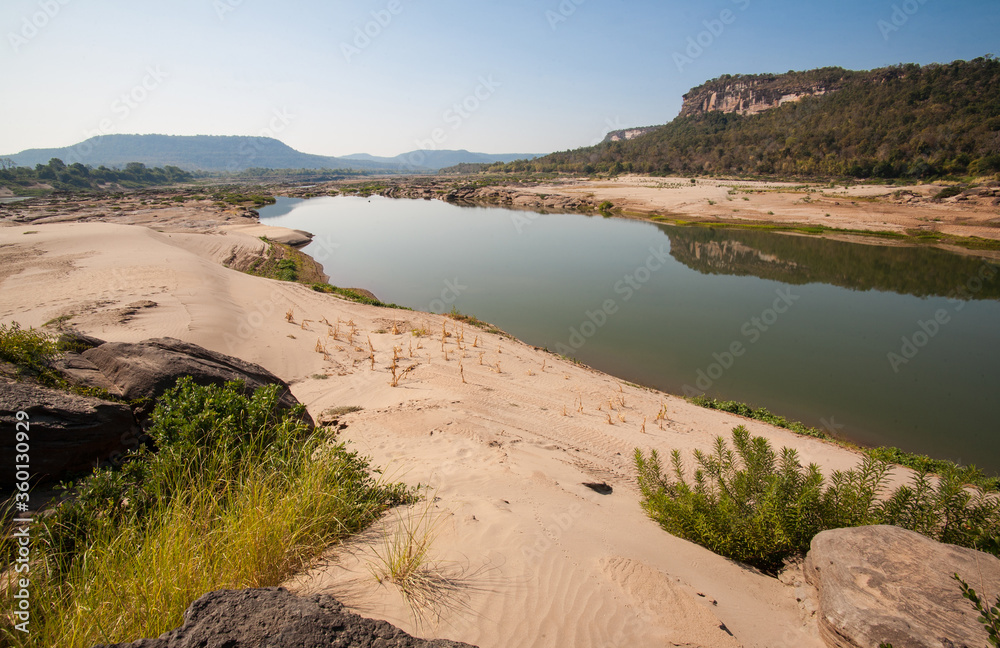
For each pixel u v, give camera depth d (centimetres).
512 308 2642
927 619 365
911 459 1216
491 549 469
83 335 873
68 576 341
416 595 373
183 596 326
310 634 250
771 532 553
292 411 694
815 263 3850
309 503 459
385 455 808
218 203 7156
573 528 562
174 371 736
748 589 503
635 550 540
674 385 1753
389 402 1166
